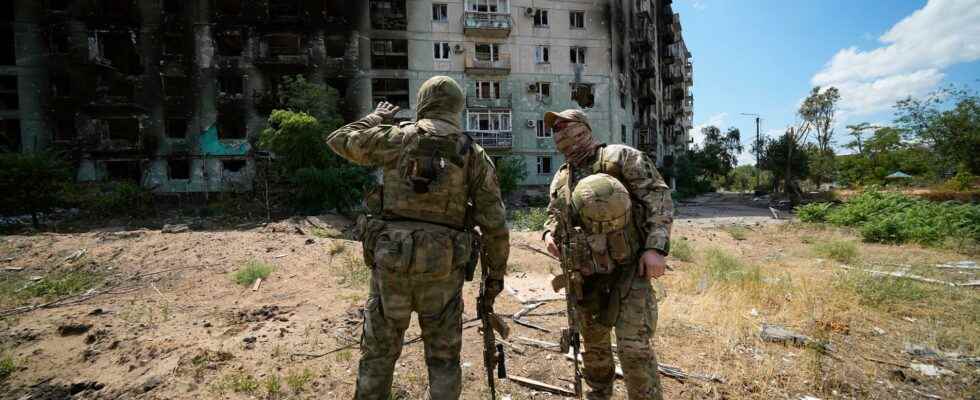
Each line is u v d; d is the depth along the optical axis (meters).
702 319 3.94
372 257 1.94
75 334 3.72
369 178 21.22
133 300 4.85
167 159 24.75
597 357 2.26
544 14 28.27
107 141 24.23
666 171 39.22
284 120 21.09
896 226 10.26
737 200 34.53
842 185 37.03
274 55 25.73
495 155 27.48
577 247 2.06
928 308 4.39
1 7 23.67
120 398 2.57
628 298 2.02
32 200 16.59
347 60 26.03
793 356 3.15
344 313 4.20
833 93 43.28
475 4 27.11
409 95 26.53
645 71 35.97
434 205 1.91
